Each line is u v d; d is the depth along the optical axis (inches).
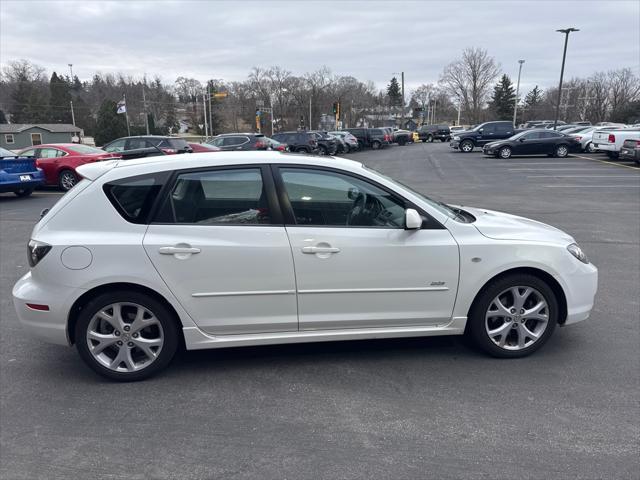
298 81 3309.5
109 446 114.3
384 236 142.1
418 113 3440.0
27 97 3513.8
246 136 834.2
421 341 168.4
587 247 292.2
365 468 105.0
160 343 142.9
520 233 150.6
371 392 135.7
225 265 137.7
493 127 1310.3
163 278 136.7
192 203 139.7
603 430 116.3
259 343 144.0
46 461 109.3
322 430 118.9
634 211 412.5
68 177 592.7
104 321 140.6
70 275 134.8
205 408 129.5
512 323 151.5
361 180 144.9
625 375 142.1
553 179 658.2
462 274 145.1
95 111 3759.8
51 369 152.9
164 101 3922.2
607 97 3336.6
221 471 105.1
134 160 146.4
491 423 120.1
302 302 142.5
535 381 139.6
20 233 357.7
